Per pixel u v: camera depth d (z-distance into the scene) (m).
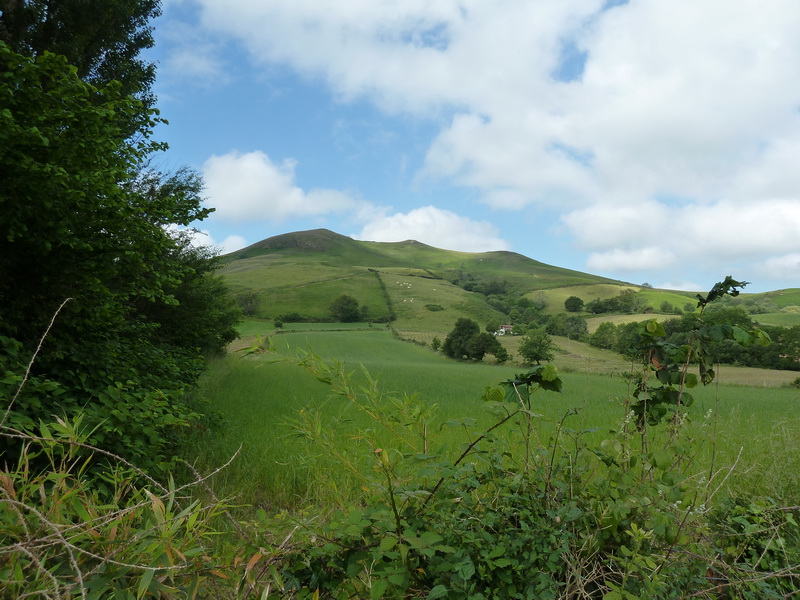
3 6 10.84
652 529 2.34
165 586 1.57
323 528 2.31
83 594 1.32
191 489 5.06
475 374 43.84
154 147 6.96
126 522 1.80
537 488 2.61
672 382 2.95
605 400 18.12
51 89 5.79
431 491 2.35
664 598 2.19
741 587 2.40
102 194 5.86
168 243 6.68
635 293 182.62
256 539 2.05
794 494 3.93
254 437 8.38
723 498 3.64
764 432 7.96
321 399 15.04
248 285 167.50
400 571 1.79
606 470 3.03
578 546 2.36
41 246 5.43
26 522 1.58
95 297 6.42
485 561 2.08
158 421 4.73
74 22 12.70
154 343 14.22
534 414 2.49
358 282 182.50
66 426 2.12
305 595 1.92
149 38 15.21
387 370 44.00
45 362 5.48
